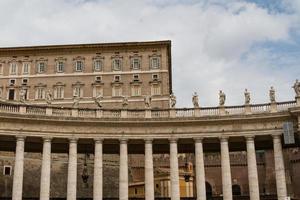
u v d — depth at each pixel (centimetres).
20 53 10000
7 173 6328
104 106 9606
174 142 5003
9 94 9819
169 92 9956
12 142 5194
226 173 4872
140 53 9856
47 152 4803
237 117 4956
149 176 4894
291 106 4991
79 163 6669
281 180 4769
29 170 6375
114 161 7144
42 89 9819
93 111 5144
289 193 6769
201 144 4991
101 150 4941
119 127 5019
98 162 4888
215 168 7756
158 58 9794
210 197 6341
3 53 10000
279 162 4816
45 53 9994
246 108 5062
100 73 9806
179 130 5031
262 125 4956
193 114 5150
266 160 7494
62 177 6638
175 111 5153
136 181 7500
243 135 4962
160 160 7819
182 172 7406
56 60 9950
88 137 4956
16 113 4738
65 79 9825
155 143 5312
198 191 4841
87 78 9806
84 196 6544
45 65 9938
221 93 5169
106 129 5000
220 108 5106
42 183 4706
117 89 9712
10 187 6309
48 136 4850
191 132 5019
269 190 7338
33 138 4922
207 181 7725
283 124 4825
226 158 4916
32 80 9869
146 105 5191
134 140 5078
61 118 4878
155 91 9625
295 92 4984
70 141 4909
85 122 4941
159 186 7406
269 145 5566
